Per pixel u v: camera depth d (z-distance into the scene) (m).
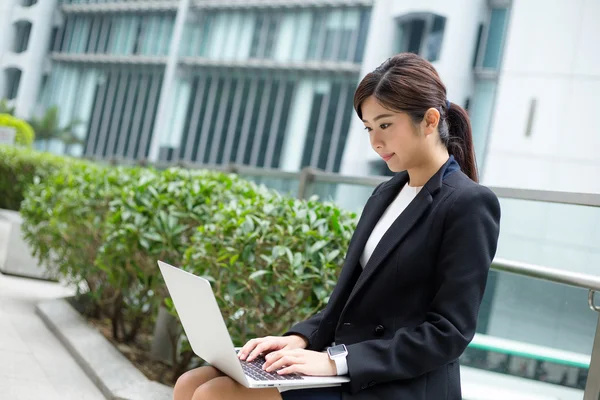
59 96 32.06
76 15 32.34
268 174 5.49
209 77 27.41
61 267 5.02
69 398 3.05
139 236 3.72
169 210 3.76
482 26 20.67
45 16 32.53
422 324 1.63
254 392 1.62
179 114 27.64
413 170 1.83
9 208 10.79
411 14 21.56
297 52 25.25
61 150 31.27
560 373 2.41
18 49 32.81
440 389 1.68
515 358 2.60
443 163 1.81
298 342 1.88
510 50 17.77
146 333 4.76
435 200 1.73
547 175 17.05
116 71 30.41
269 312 3.03
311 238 2.89
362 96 1.77
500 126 17.62
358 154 23.39
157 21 29.36
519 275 2.64
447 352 1.59
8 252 6.37
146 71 29.47
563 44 17.28
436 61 20.86
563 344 2.41
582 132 16.92
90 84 31.22
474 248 1.64
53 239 5.04
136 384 3.20
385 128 1.75
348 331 1.75
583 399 2.15
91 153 30.38
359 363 1.62
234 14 27.03
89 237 4.56
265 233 2.96
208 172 4.50
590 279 2.16
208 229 3.29
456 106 1.90
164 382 3.54
